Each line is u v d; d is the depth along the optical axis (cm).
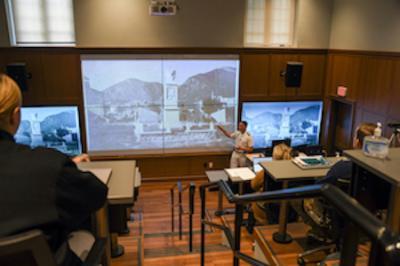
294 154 412
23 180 89
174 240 509
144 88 729
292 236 277
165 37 710
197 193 717
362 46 651
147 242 502
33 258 82
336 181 238
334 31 745
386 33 585
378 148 207
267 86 759
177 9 701
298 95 774
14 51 671
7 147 94
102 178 171
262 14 746
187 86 741
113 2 683
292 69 724
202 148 775
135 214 514
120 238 273
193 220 595
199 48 721
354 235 69
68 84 700
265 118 775
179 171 775
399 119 557
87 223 138
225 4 713
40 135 714
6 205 87
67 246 101
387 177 181
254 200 150
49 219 88
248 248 428
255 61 745
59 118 714
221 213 525
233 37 729
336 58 732
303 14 745
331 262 213
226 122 771
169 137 761
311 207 264
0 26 662
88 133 733
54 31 690
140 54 710
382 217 212
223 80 748
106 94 720
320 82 775
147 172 766
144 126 748
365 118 643
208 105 757
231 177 533
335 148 779
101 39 693
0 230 84
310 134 792
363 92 646
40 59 682
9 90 97
